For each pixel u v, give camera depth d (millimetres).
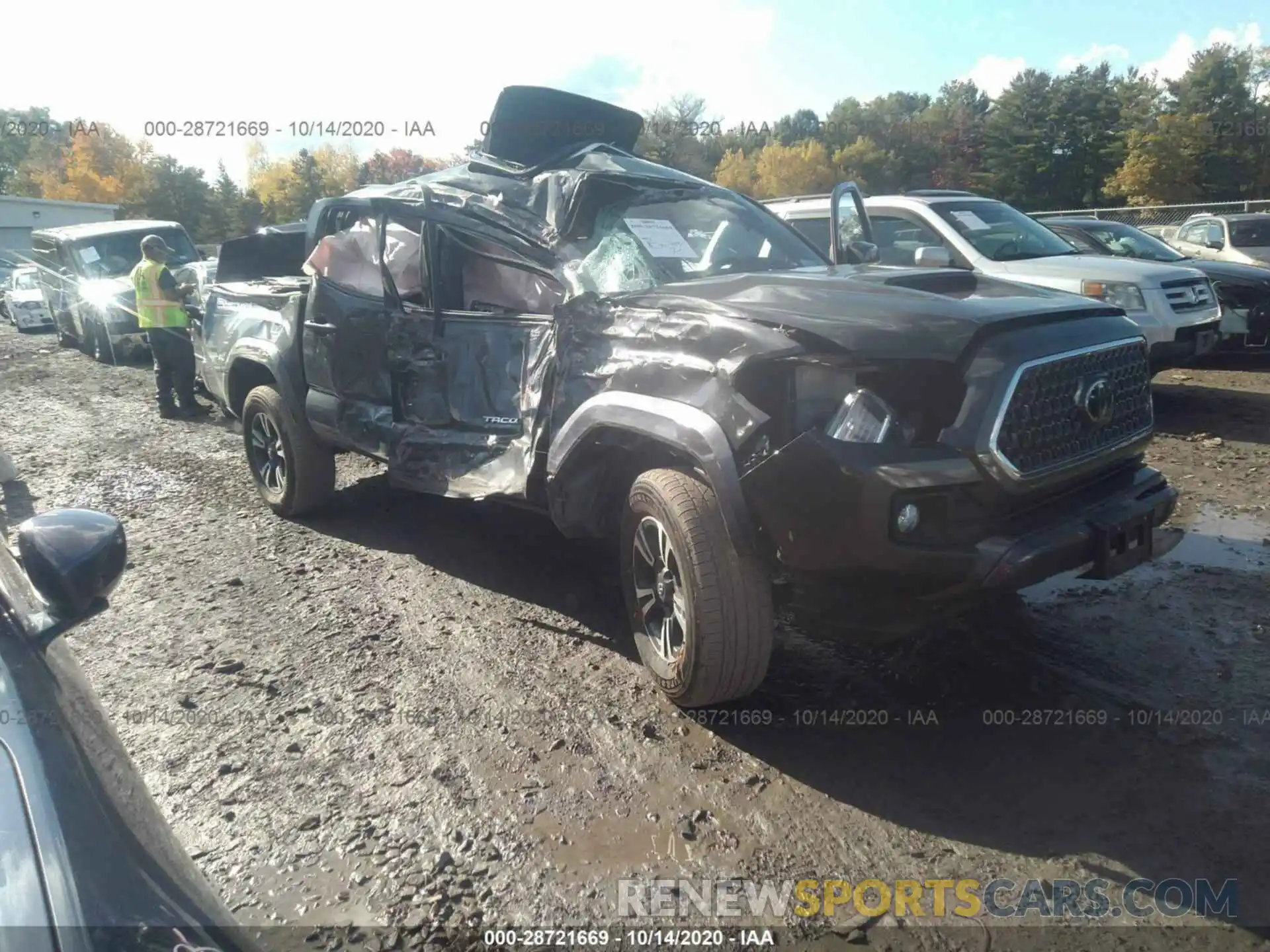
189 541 5852
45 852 1508
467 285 4754
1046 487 3154
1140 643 4035
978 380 3029
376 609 4703
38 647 1951
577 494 3902
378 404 5098
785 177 72688
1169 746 3293
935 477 2939
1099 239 10680
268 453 6230
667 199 4742
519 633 4383
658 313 3594
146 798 1970
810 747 3381
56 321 16891
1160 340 7883
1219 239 13336
